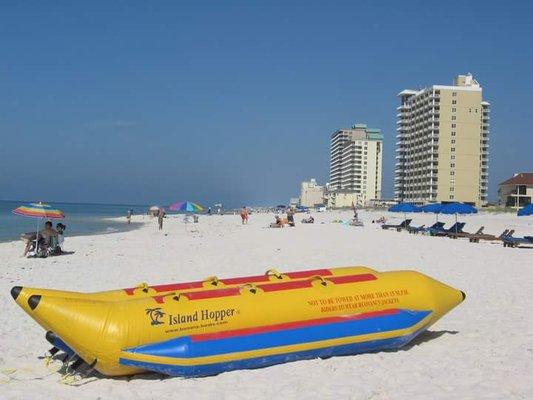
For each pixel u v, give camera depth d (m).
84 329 5.59
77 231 41.47
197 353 5.75
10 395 5.42
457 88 107.19
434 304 7.08
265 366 6.12
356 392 5.32
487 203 114.88
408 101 121.88
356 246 21.77
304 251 19.78
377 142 162.88
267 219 67.12
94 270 14.88
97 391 5.52
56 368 6.34
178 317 5.85
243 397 5.27
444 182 107.44
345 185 170.00
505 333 7.64
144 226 49.12
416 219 57.12
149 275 13.83
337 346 6.39
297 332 6.22
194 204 32.59
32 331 8.12
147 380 5.85
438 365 6.18
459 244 22.92
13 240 29.92
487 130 115.44
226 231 36.91
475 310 9.16
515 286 11.48
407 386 5.48
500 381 5.59
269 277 6.99
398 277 7.19
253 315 6.12
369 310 6.68
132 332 5.66
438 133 107.62
